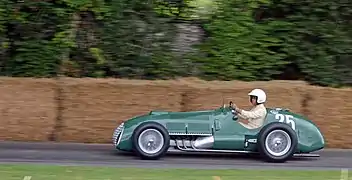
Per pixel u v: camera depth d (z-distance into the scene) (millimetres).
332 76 18953
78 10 18875
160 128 15211
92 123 17844
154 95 17859
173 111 17875
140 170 13617
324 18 19078
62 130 17859
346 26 19109
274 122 15406
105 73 19281
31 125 17766
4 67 18953
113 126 17875
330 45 18984
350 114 17953
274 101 17938
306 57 19062
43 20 18844
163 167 14234
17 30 18859
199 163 15031
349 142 18016
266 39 19141
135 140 15203
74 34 19000
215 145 15438
